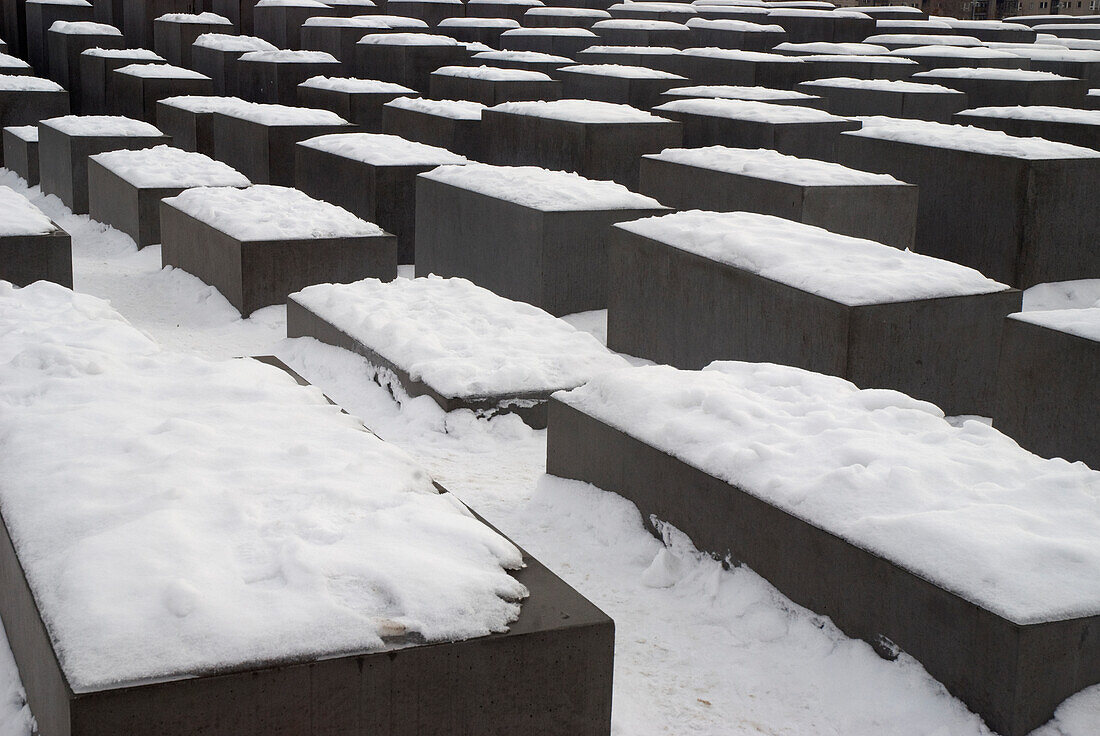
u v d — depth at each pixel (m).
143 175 15.92
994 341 9.03
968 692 4.61
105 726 3.51
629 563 6.28
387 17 32.44
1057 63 26.11
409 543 4.48
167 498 4.66
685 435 6.29
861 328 8.51
